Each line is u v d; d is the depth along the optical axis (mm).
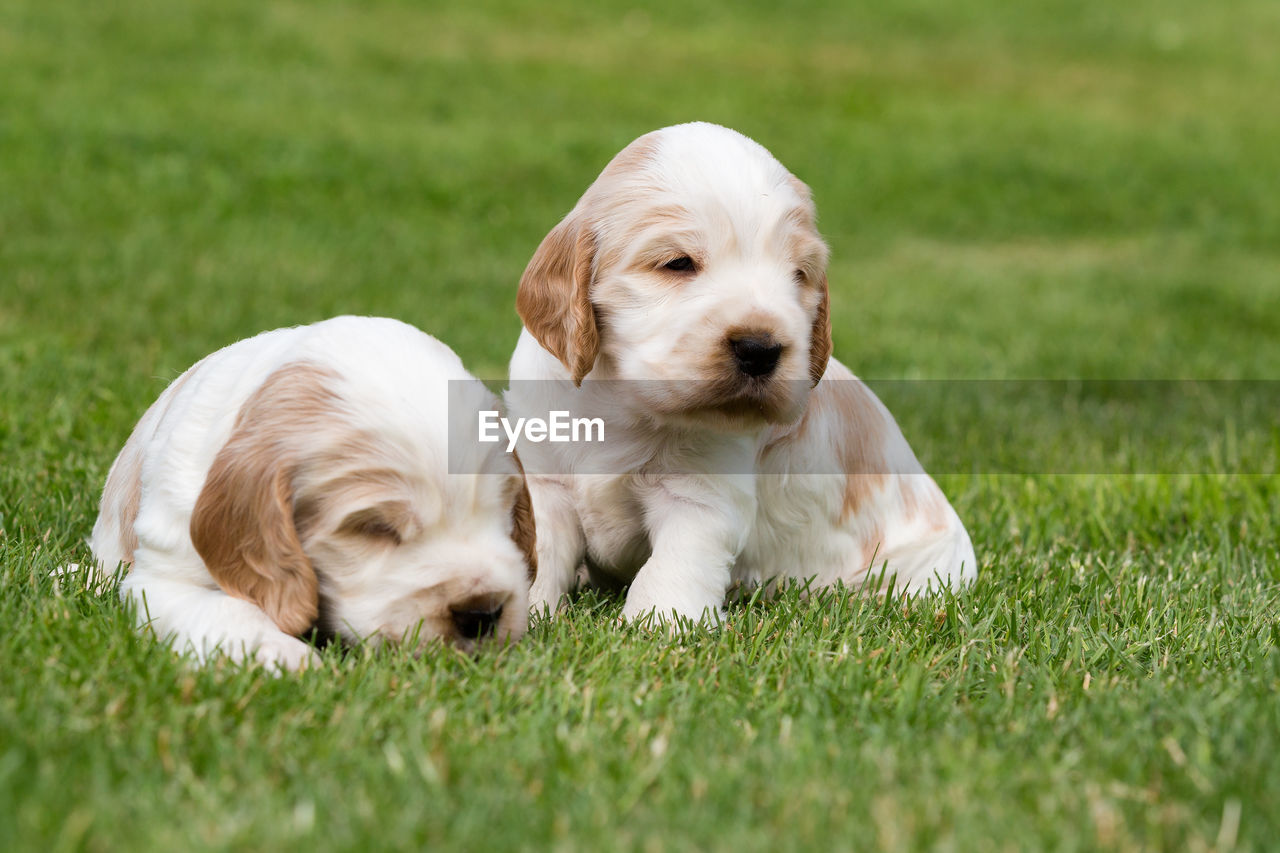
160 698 3496
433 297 12211
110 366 8289
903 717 3680
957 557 5652
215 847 2738
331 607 3900
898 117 25406
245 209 15602
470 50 26672
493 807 2996
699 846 2887
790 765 3266
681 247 4480
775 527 5352
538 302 4812
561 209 17594
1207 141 25078
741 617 4633
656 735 3475
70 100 19047
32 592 4262
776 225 4559
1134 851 2920
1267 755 3422
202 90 20844
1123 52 32219
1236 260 17828
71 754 3109
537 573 4742
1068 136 24875
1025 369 11102
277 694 3564
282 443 3846
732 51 29516
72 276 11391
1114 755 3439
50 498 5566
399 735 3375
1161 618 4859
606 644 4215
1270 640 4613
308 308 11086
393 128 20391
